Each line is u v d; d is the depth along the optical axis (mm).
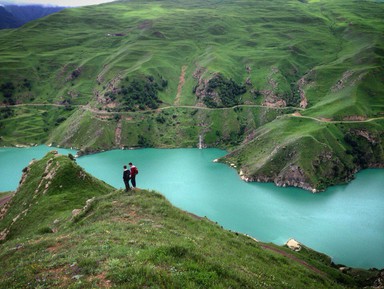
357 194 163375
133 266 23031
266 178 185000
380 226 127312
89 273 23531
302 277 46750
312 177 175000
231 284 23953
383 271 83375
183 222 45031
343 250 109875
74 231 39844
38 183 90812
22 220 75375
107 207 47438
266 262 46094
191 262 25078
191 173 195375
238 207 147125
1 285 25500
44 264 27250
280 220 133500
